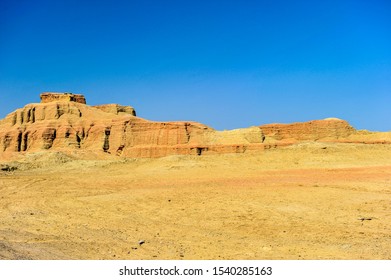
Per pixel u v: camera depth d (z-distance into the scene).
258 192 36.38
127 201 34.03
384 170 53.03
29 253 15.98
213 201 32.38
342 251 17.39
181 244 19.09
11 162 85.69
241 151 112.69
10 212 29.06
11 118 144.38
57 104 140.38
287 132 131.62
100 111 150.00
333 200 31.22
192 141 123.12
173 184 47.41
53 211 29.53
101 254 16.92
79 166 83.56
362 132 124.31
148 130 125.69
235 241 19.72
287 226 23.08
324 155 70.38
